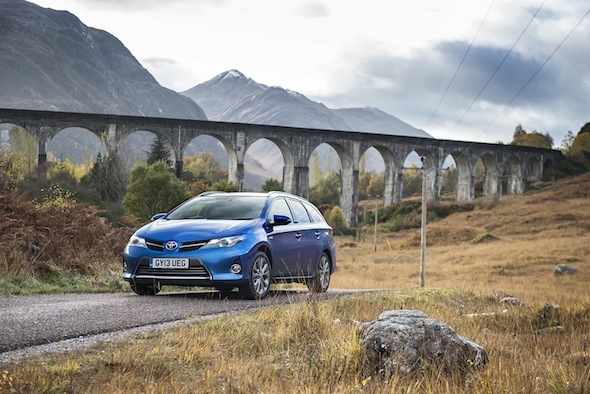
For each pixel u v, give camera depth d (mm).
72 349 5797
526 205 110812
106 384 4758
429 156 107500
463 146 111125
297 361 5977
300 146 90500
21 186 55406
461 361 5660
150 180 53938
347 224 95625
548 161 140875
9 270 12219
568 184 132500
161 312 8250
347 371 5645
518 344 8555
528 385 5246
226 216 10891
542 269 51250
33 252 13625
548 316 11992
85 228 15539
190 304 9242
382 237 90500
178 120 80812
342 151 95375
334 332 6945
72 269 13797
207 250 9961
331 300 10367
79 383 4852
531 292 29688
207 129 82938
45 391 4531
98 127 75875
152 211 53875
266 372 5438
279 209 11555
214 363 5520
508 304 13836
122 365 5266
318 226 12617
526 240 77938
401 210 102250
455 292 14430
